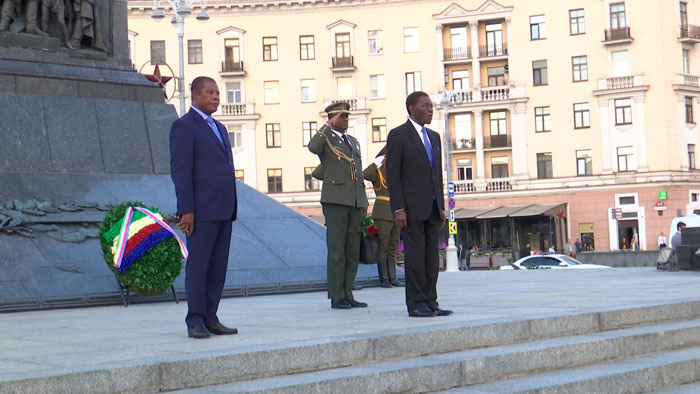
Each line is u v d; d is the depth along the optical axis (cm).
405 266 669
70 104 1201
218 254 594
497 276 1487
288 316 700
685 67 4481
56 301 912
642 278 1206
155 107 1277
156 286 914
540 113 4591
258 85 4888
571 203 4522
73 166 1172
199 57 4894
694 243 1420
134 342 539
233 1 4856
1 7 1211
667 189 4338
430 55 4750
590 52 4503
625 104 4438
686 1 4469
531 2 4594
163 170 1242
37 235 1001
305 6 4838
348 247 796
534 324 578
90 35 1262
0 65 1174
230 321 664
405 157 677
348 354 482
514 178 4619
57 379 381
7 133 1138
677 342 628
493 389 474
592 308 654
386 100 4791
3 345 542
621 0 4444
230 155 610
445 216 682
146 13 4853
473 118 4725
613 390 512
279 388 412
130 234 902
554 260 2550
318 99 4850
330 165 790
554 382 489
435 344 523
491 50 4706
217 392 406
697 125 4475
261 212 1230
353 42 4822
